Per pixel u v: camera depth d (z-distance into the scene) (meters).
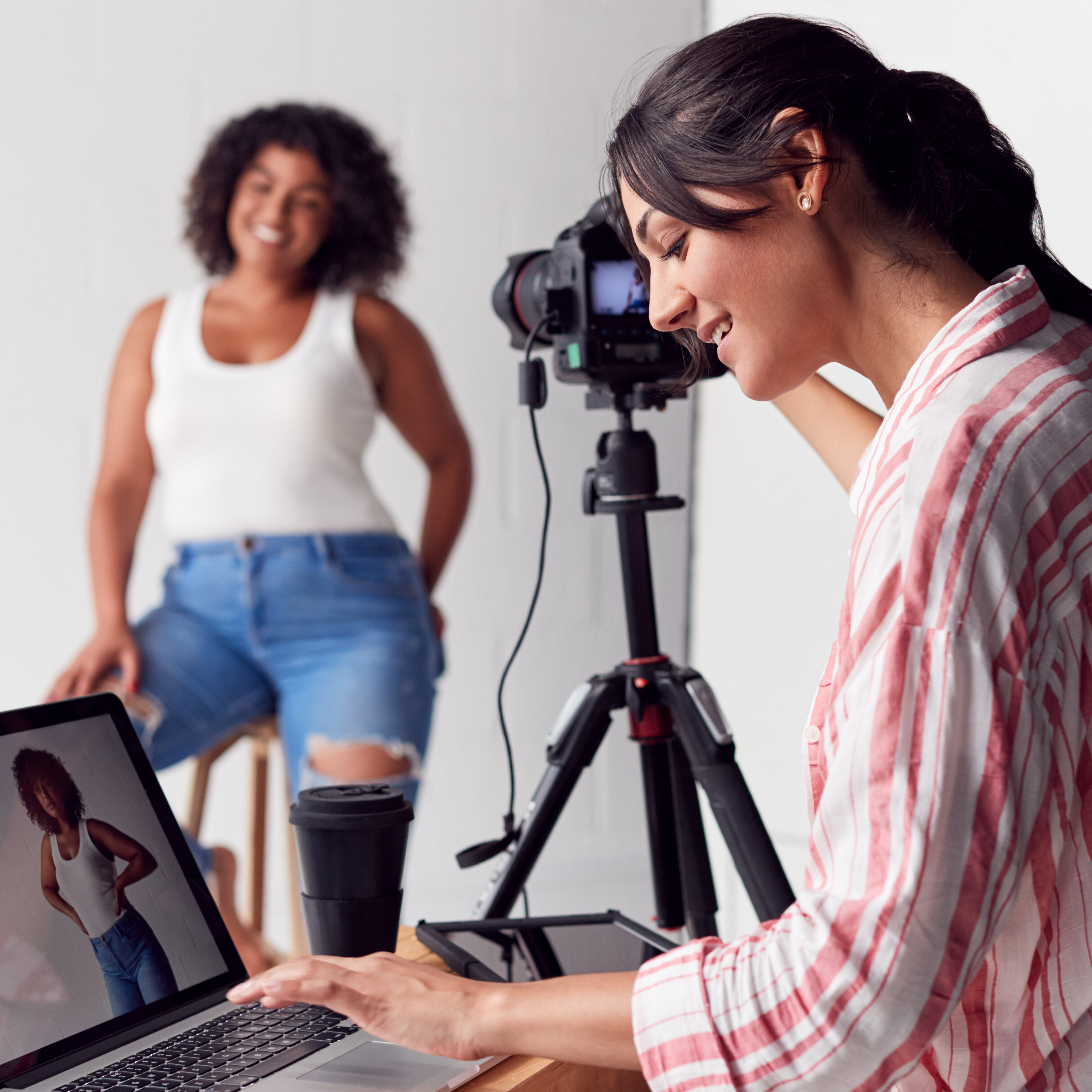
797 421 1.09
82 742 0.77
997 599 0.54
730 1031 0.55
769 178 0.62
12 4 2.05
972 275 0.67
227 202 2.15
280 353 2.15
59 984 0.68
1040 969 0.60
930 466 0.56
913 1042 0.53
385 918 0.81
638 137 0.67
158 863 0.78
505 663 2.35
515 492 2.35
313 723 2.09
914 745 0.53
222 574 2.10
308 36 2.18
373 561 2.16
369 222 2.22
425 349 2.27
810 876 0.59
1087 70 1.41
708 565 2.21
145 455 2.14
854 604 0.59
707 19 2.27
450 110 2.26
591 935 0.91
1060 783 0.56
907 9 1.65
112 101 2.11
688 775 1.18
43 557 2.11
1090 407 0.59
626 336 1.10
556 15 2.29
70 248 2.10
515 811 2.35
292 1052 0.67
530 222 2.32
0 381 2.08
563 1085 0.71
